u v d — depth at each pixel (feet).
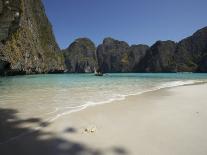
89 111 30.78
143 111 31.14
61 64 310.86
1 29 168.45
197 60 620.08
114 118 26.91
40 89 61.52
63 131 21.43
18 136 19.74
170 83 97.55
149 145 18.06
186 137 19.93
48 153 16.28
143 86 77.46
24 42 198.90
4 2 175.42
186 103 38.60
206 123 24.61
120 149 17.24
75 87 70.13
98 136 20.10
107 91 57.98
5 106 33.40
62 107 33.47
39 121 24.84
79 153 16.38
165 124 24.21
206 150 17.10
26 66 198.18
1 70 166.40
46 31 291.38
